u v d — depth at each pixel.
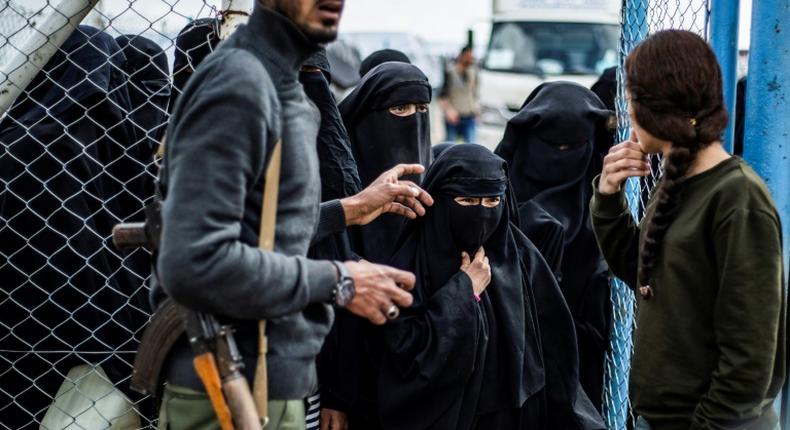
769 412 2.30
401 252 3.02
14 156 3.00
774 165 2.66
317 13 1.92
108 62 3.12
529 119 3.62
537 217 3.41
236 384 1.84
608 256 2.57
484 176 2.88
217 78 1.80
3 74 2.78
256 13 1.94
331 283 1.91
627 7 3.15
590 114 3.59
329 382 2.97
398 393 2.83
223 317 1.88
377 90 3.26
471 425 2.90
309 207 1.97
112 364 2.99
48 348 2.98
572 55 12.10
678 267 2.20
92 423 2.92
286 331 1.94
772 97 2.64
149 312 3.17
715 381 2.14
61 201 2.97
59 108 3.10
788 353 2.38
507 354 2.92
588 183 3.70
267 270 1.81
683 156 2.16
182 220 1.75
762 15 2.63
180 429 2.00
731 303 2.10
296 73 1.98
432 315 2.84
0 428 2.98
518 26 12.25
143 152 3.30
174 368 1.98
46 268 2.97
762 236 2.10
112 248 3.07
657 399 2.26
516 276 3.01
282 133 1.91
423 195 2.72
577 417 3.01
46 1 2.90
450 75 12.16
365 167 3.30
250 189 1.84
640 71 2.20
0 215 2.99
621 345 3.29
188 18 2.89
